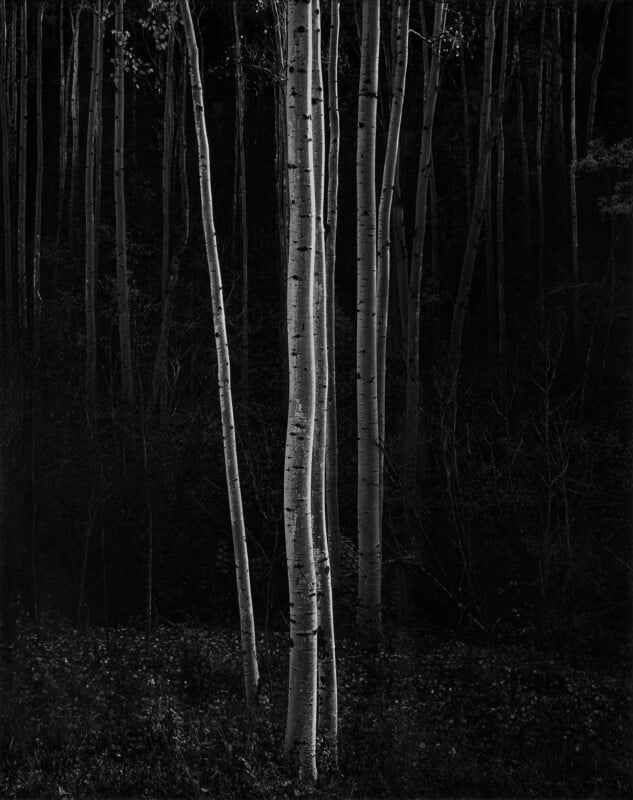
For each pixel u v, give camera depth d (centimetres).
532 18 2750
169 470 1484
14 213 2611
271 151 2905
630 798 686
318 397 734
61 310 2209
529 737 809
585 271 2277
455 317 1563
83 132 3031
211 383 2033
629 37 2767
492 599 1216
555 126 2556
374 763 715
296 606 666
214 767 671
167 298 1875
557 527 1350
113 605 1264
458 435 1705
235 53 2141
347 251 2622
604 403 1775
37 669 974
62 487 1382
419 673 983
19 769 689
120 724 816
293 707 664
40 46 2166
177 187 2834
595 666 1023
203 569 1338
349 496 1575
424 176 1398
